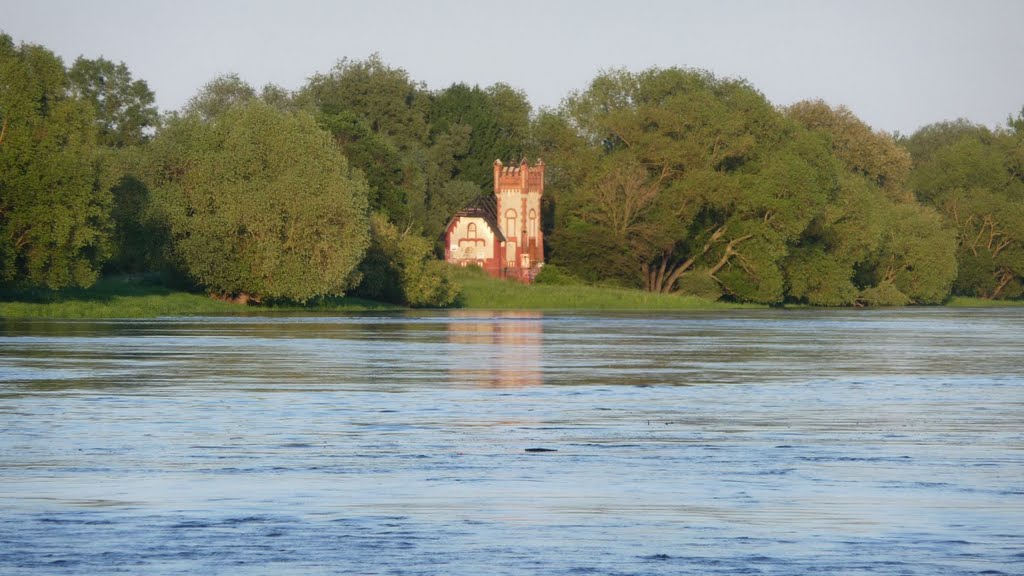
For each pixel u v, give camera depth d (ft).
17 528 93.35
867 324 546.26
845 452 134.31
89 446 137.08
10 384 211.00
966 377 237.86
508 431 151.64
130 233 580.71
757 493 108.58
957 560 83.82
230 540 89.45
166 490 109.40
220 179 597.11
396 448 136.15
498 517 97.91
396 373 238.89
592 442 141.69
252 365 256.93
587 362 272.51
